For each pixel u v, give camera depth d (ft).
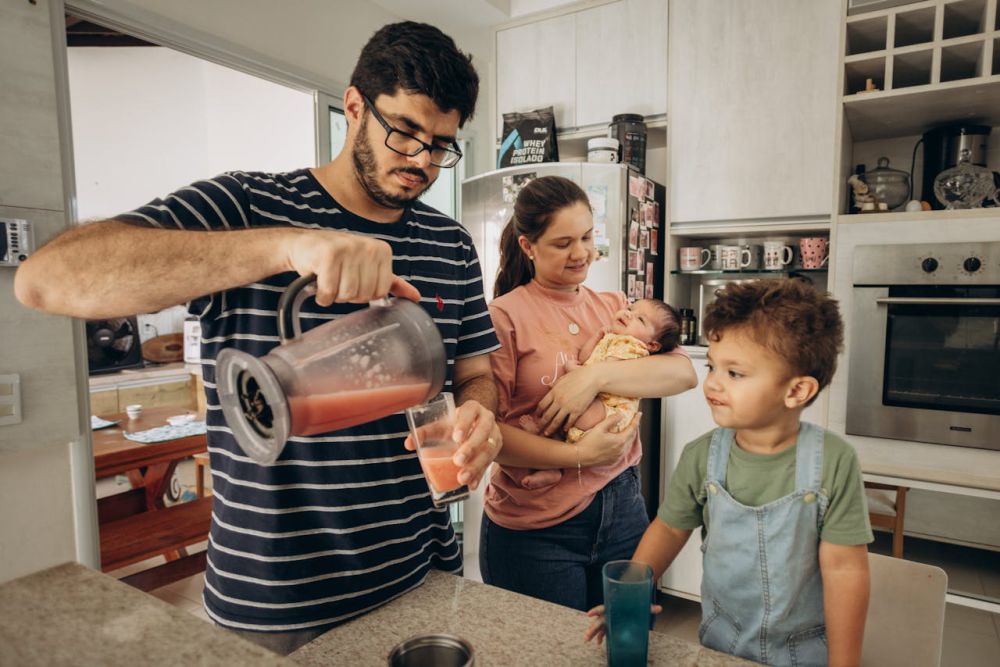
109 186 15.31
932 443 6.56
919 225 6.56
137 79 15.28
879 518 7.08
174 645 1.76
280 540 3.01
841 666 2.83
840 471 2.97
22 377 5.68
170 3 6.59
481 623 2.59
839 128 7.09
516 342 4.57
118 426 10.46
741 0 7.77
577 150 9.95
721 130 7.98
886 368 6.75
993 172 7.17
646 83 8.51
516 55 9.50
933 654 3.24
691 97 8.14
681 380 4.65
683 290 9.09
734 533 3.17
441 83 2.84
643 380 4.48
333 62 8.54
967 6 6.45
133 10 6.24
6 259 5.40
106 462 8.61
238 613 3.04
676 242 8.62
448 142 3.13
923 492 7.29
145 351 15.01
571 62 9.05
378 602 3.16
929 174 7.53
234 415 2.16
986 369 6.27
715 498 3.25
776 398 2.95
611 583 2.18
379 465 3.19
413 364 2.42
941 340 6.47
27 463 5.93
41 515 6.05
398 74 2.82
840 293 7.03
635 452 4.81
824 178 7.41
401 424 3.29
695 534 8.05
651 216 8.49
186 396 14.79
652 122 8.50
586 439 4.29
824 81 7.33
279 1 7.76
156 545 7.47
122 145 15.34
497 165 9.48
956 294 6.39
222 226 2.87
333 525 3.08
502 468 4.50
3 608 1.95
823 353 2.87
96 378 13.15
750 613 3.16
